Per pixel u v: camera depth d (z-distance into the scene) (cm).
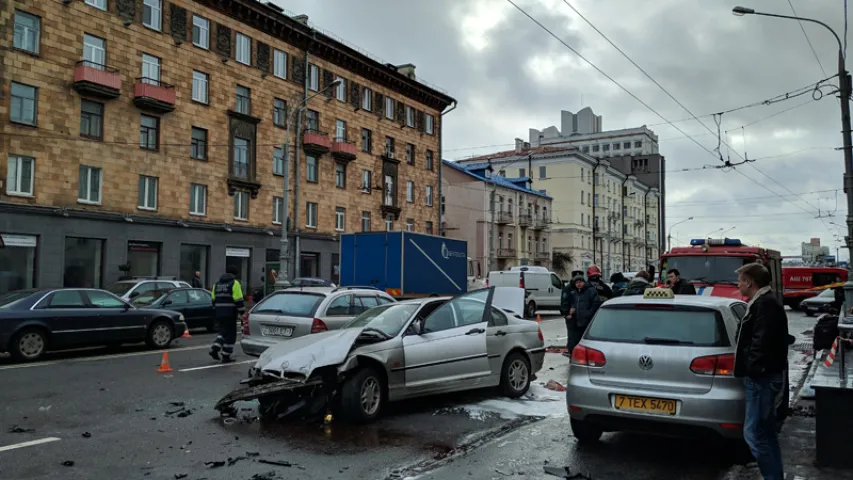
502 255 6172
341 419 795
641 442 706
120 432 720
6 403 866
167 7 3109
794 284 3916
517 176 7788
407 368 823
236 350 1490
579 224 7581
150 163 3017
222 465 605
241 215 3506
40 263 2581
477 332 912
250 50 3569
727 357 600
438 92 5088
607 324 678
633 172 10850
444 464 618
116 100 2878
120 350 1495
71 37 2705
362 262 2225
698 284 1472
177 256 3122
